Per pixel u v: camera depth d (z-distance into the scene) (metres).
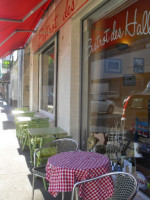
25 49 11.24
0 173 3.90
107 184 2.15
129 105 3.44
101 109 4.25
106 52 4.03
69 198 3.06
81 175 2.12
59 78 5.82
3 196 3.08
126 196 1.79
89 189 2.09
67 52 5.07
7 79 24.75
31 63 10.09
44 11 6.29
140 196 2.77
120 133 3.63
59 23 4.96
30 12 4.93
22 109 8.15
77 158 2.49
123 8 3.50
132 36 3.34
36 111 9.76
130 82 3.43
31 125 4.91
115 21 3.73
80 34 4.79
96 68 4.38
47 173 2.38
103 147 4.06
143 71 3.15
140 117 3.18
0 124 9.45
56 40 6.02
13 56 17.58
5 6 4.58
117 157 3.60
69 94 4.93
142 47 3.14
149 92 3.03
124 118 3.55
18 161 4.54
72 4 4.15
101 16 4.09
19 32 7.63
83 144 4.82
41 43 7.08
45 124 5.08
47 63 8.18
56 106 6.03
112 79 3.90
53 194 2.26
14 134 7.27
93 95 4.50
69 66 4.93
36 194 3.15
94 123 4.46
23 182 3.53
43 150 3.82
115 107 3.84
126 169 3.27
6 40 7.64
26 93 11.49
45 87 8.57
